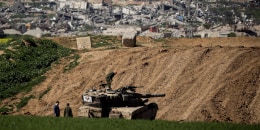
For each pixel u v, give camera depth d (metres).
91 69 146.88
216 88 119.31
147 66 139.88
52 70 153.50
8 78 146.88
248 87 117.81
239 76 121.31
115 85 135.50
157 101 122.88
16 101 135.62
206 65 131.12
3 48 171.38
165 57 141.50
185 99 120.50
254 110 111.81
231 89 117.94
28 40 174.75
